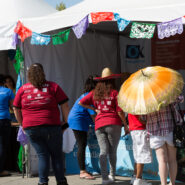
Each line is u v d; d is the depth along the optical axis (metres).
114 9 6.51
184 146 4.84
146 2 6.92
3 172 7.22
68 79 8.23
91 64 8.84
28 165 6.91
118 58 9.58
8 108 7.03
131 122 5.54
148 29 5.70
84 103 6.00
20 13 8.39
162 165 4.93
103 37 9.20
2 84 7.09
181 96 5.01
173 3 6.60
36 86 5.14
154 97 4.65
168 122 4.87
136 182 5.54
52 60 7.87
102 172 5.98
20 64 6.79
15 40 6.52
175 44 8.95
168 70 4.90
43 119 5.04
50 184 6.22
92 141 6.87
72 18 6.57
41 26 6.63
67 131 7.10
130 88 4.89
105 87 5.88
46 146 5.19
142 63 9.45
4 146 7.06
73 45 8.40
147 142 5.43
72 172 7.10
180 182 5.98
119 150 6.55
